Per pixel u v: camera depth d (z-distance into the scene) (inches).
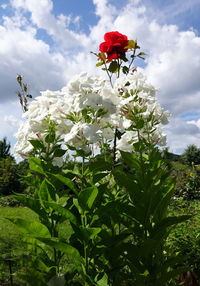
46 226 111.1
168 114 127.7
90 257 105.5
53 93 123.5
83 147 107.0
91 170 107.7
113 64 154.5
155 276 110.0
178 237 170.9
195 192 387.2
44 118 116.5
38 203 111.4
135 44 152.7
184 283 125.5
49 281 103.7
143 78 124.4
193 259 151.5
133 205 113.8
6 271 161.0
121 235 108.2
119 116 121.6
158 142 129.4
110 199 118.8
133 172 141.9
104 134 126.3
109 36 152.8
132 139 127.7
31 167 114.9
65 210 99.8
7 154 937.5
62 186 118.0
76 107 105.3
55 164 118.5
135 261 108.3
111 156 130.0
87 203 100.0
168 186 118.8
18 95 154.8
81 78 107.8
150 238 110.0
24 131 118.3
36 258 110.7
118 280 108.7
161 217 117.5
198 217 199.5
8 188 708.7
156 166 111.3
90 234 97.3
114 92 110.5
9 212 470.3
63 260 166.1
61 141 119.3
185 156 946.1
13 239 247.6
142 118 120.6
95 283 97.7
